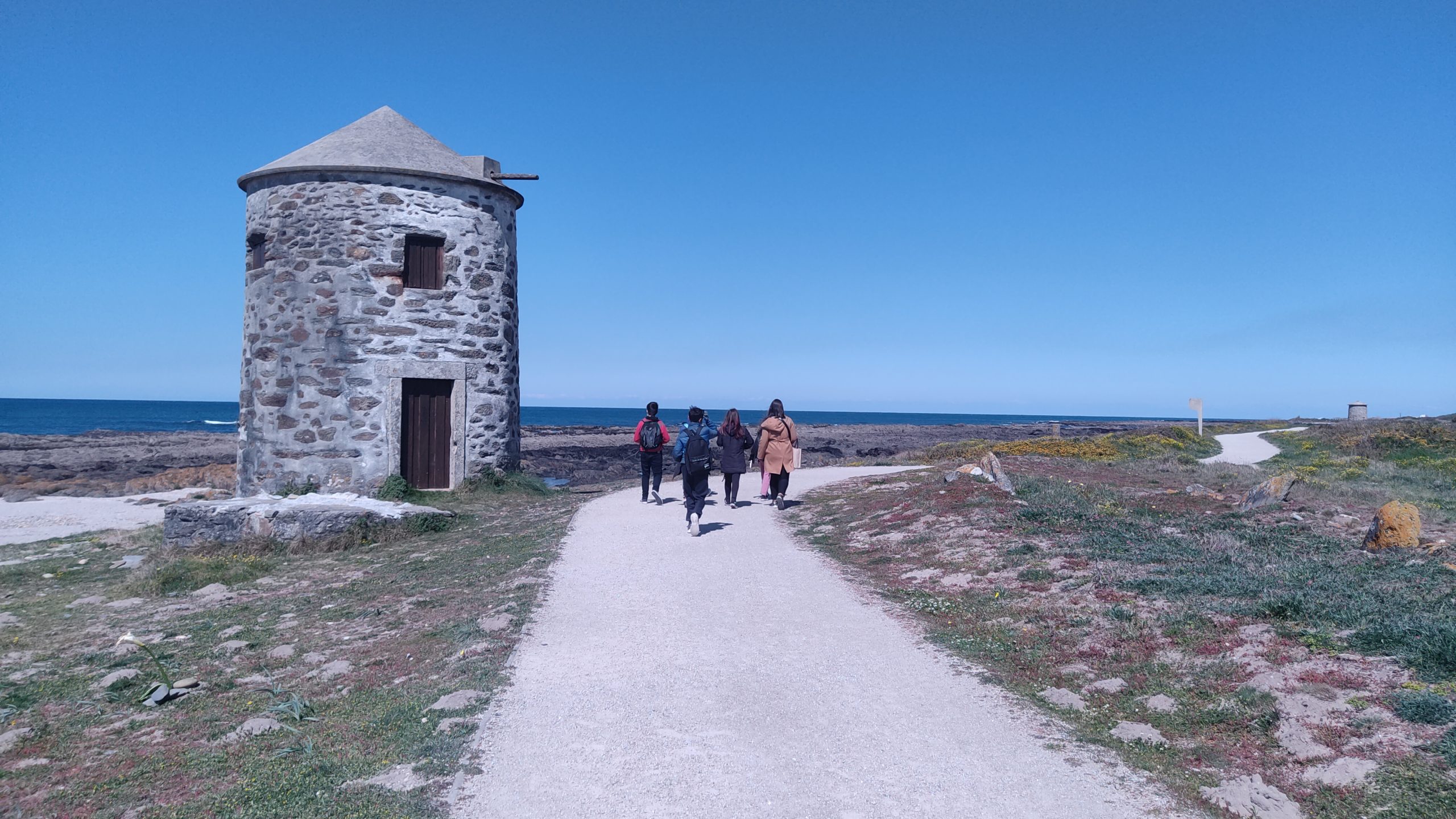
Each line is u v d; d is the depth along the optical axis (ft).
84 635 27.96
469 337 56.39
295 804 14.71
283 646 25.31
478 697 19.24
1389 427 111.96
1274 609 21.91
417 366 54.49
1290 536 31.35
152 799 15.44
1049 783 15.08
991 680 20.42
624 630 24.59
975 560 31.24
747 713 18.44
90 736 18.84
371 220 53.52
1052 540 32.53
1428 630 19.01
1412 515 28.71
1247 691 17.87
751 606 27.17
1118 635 22.24
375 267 53.52
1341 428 127.34
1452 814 12.94
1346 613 21.20
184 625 28.66
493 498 54.85
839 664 21.63
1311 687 17.63
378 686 21.15
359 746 17.29
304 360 52.75
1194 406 125.29
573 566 32.89
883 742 16.94
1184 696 18.43
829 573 31.48
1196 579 25.48
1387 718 15.97
